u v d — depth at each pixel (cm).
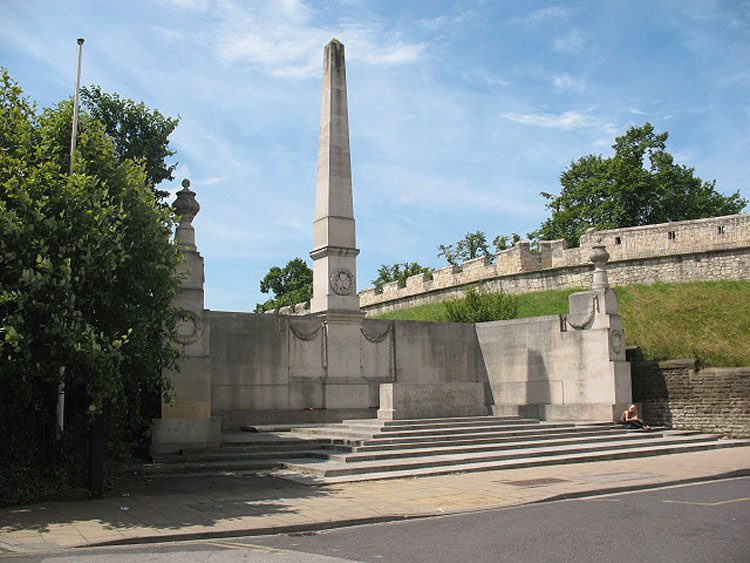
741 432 2211
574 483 1345
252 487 1333
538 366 2530
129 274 1298
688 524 956
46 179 1216
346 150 2392
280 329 2261
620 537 877
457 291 4612
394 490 1289
